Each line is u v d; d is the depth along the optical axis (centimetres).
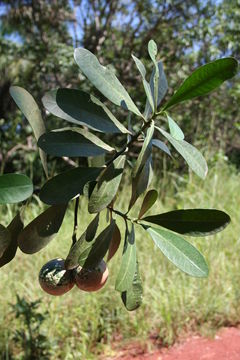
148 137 91
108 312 326
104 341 316
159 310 326
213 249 394
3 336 290
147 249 396
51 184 95
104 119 101
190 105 660
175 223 103
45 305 323
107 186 94
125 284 98
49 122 623
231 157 801
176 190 610
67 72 656
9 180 83
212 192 555
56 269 110
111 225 100
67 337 305
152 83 107
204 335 321
